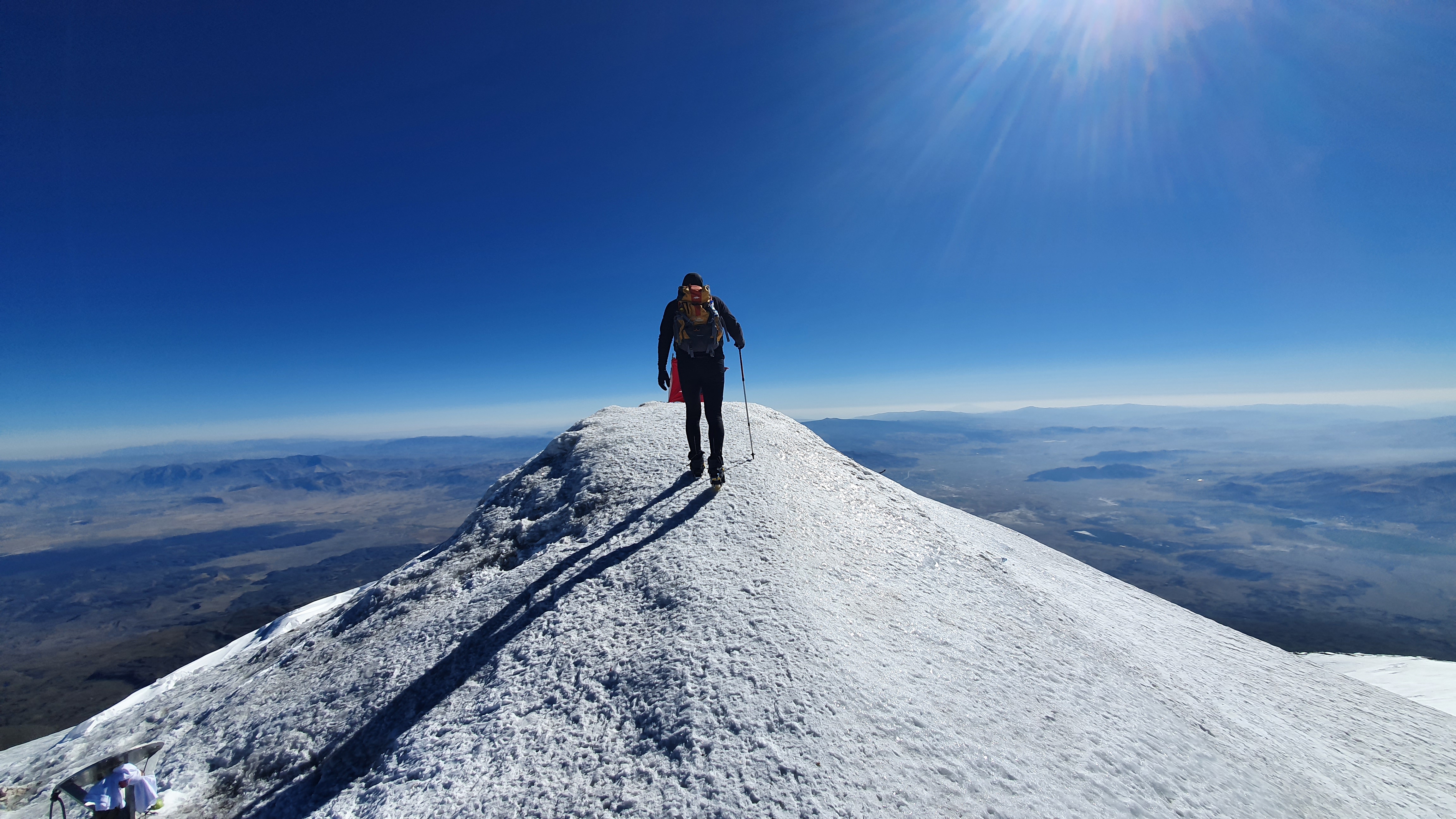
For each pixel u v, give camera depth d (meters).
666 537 6.36
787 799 3.19
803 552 6.12
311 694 5.51
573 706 4.18
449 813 3.45
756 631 4.61
